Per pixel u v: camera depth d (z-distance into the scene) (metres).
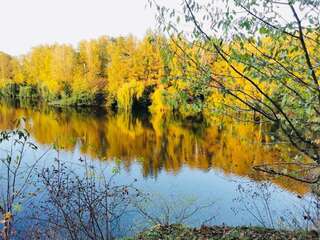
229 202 10.37
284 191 8.48
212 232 5.71
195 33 2.78
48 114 40.62
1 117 29.14
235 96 2.92
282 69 2.84
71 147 15.91
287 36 2.88
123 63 50.50
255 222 8.45
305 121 2.97
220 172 15.01
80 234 5.11
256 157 14.64
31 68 69.19
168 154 20.31
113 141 24.73
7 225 4.40
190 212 9.53
